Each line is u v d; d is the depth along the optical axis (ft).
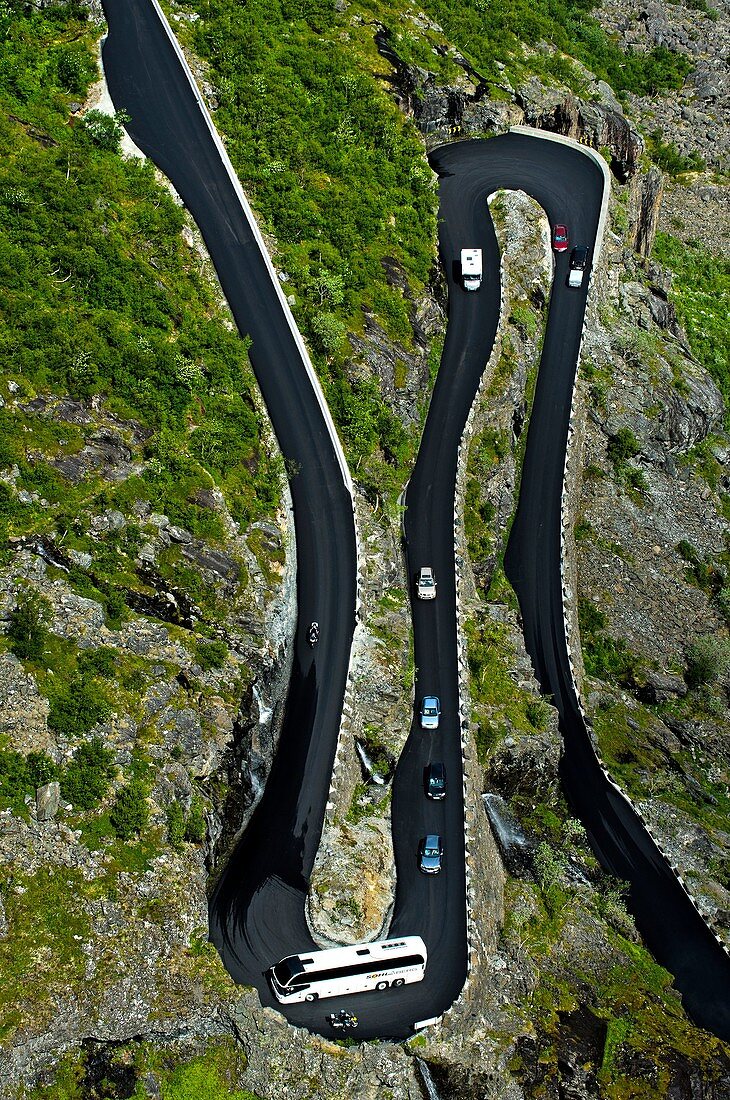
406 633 305.53
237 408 303.07
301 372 324.60
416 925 256.52
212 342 311.27
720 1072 263.90
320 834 257.55
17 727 229.45
